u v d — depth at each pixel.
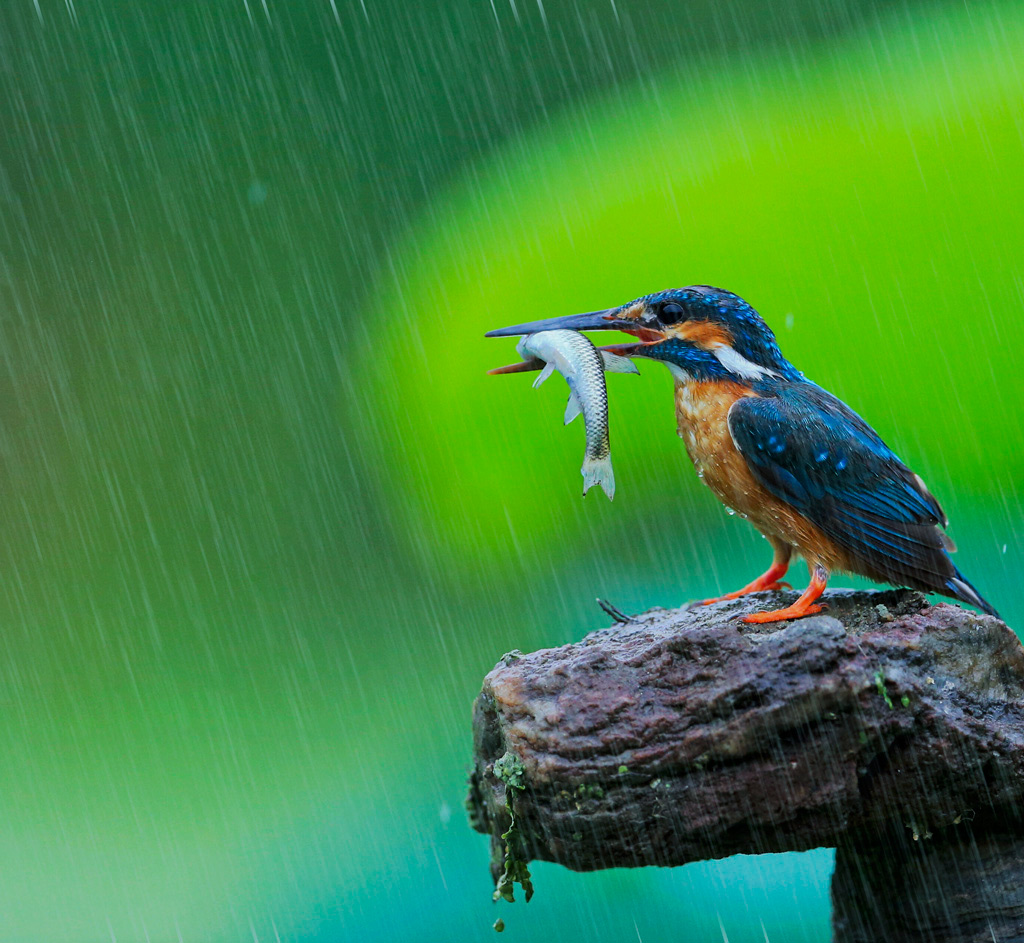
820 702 3.97
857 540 5.12
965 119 13.96
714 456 5.54
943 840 4.51
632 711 4.08
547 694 4.19
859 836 4.45
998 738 4.16
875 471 5.12
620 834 4.10
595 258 15.08
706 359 5.61
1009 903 4.45
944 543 5.29
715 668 4.09
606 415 5.53
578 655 4.42
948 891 4.54
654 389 13.74
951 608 4.54
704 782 4.05
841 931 4.89
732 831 4.14
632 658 4.21
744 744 4.00
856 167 14.20
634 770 4.03
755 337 5.63
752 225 14.22
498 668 4.54
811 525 5.27
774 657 4.04
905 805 4.20
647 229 14.93
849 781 4.04
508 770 4.19
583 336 5.71
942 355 12.60
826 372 12.91
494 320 15.36
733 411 5.32
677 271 14.39
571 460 14.34
